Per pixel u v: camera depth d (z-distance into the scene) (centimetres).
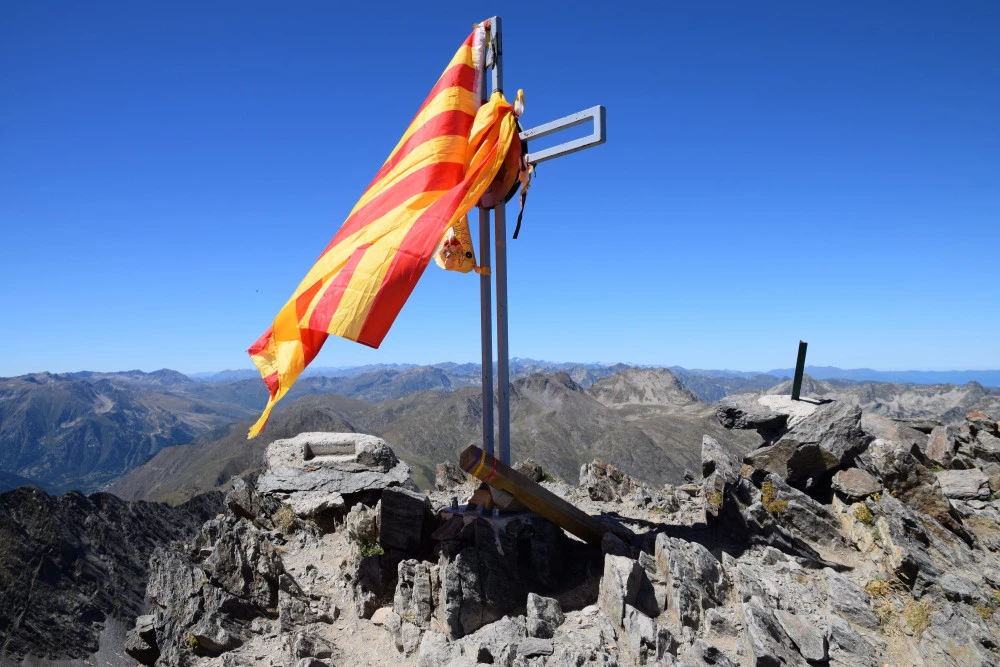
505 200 1398
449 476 2028
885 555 1261
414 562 1246
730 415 1786
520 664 981
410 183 1370
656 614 1123
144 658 1241
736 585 1183
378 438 1747
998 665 1011
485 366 1403
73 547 15750
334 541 1495
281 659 1110
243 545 1332
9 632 12100
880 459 1532
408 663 1083
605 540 1234
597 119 1243
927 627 1114
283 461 1709
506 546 1224
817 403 1722
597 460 1864
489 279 1409
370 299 1163
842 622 1107
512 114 1345
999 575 1262
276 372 1245
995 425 1977
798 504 1406
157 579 1302
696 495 1791
